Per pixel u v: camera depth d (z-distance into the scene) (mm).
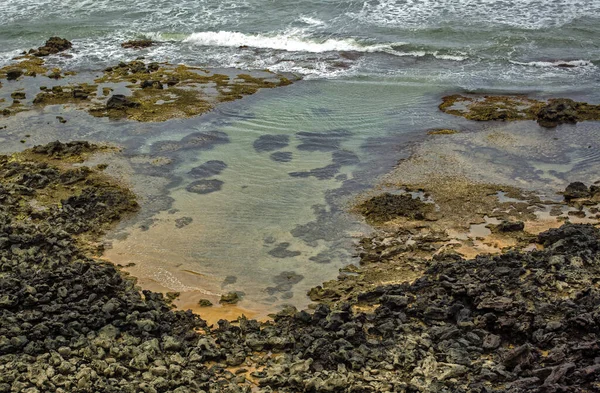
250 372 14086
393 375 13688
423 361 13906
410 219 19750
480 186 21281
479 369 13648
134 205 20828
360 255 18234
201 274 17812
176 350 14547
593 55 29906
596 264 16688
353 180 21859
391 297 15828
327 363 14094
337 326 14969
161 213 20484
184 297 16938
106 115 26828
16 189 21375
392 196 20672
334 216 20047
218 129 25406
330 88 28609
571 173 21828
